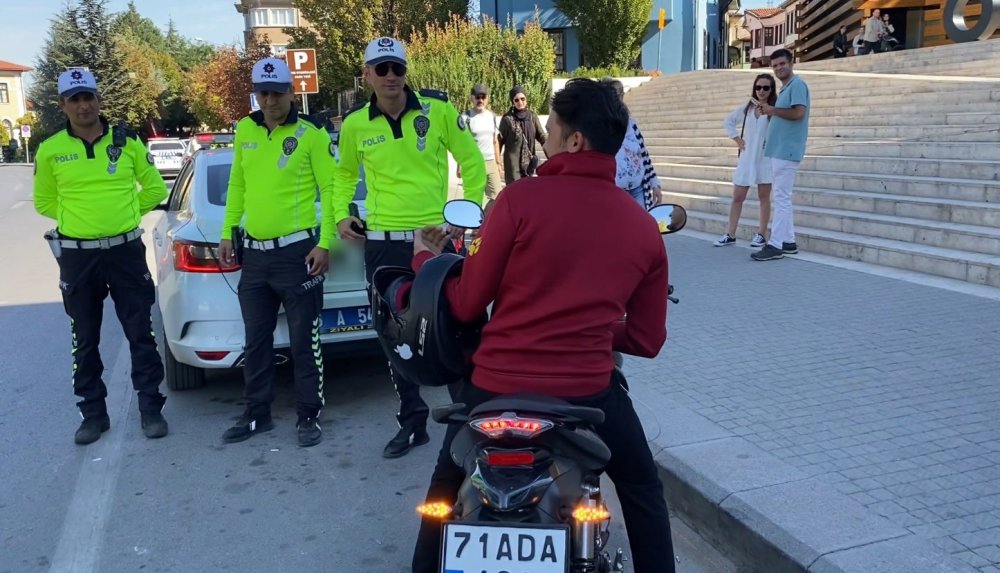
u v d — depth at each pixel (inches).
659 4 1168.8
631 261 95.8
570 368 95.3
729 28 2016.5
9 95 3038.9
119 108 2091.5
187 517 157.9
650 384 197.5
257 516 157.8
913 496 137.1
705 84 770.2
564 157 97.0
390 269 113.0
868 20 867.4
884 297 266.2
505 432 85.5
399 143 168.4
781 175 327.9
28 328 307.9
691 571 135.0
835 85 550.3
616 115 96.1
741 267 323.0
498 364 97.3
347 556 142.9
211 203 215.8
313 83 528.7
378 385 234.5
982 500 135.0
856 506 134.3
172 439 196.7
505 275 95.9
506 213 94.5
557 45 1214.3
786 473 147.3
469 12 1155.9
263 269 185.8
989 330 226.1
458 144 173.9
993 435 159.8
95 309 194.9
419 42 850.1
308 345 190.2
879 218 337.1
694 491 145.9
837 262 322.3
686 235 409.1
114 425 206.7
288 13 2605.8
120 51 2126.0
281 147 180.9
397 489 168.6
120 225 189.0
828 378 195.9
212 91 1754.4
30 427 206.7
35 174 187.6
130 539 149.9
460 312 99.7
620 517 154.0
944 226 308.8
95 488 171.3
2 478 177.0
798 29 1316.4
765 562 128.7
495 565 88.7
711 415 176.6
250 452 188.4
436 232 119.8
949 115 419.8
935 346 214.7
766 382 195.5
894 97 481.4
